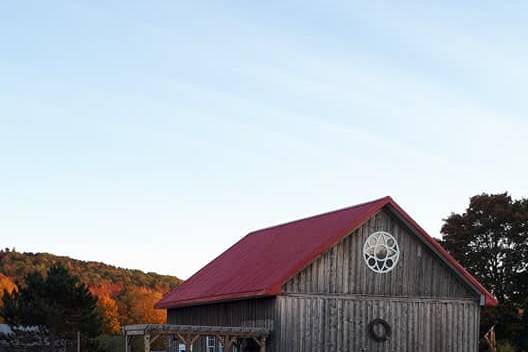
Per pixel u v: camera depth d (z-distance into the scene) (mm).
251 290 29828
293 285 29500
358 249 30844
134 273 143625
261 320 30312
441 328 31922
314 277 29906
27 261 132375
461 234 61031
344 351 29922
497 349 52969
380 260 31188
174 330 28453
